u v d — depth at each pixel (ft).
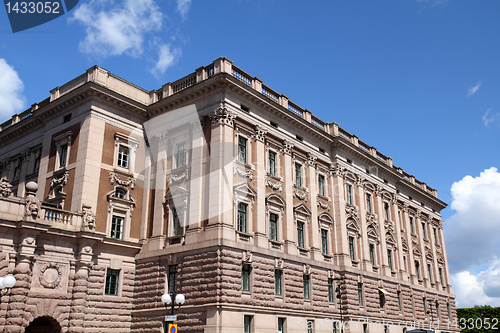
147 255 116.47
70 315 100.37
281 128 131.54
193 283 103.76
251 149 119.85
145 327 110.32
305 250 127.75
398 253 172.24
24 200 97.55
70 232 103.50
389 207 176.65
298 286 120.37
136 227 122.42
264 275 110.73
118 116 125.29
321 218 137.69
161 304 108.27
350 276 138.41
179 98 123.54
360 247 150.00
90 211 108.78
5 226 92.53
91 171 114.83
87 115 119.14
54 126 128.98
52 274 99.19
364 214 156.25
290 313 114.93
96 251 110.73
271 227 120.88
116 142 122.72
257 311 105.60
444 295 201.26
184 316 103.04
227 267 101.19
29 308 93.35
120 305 112.68
